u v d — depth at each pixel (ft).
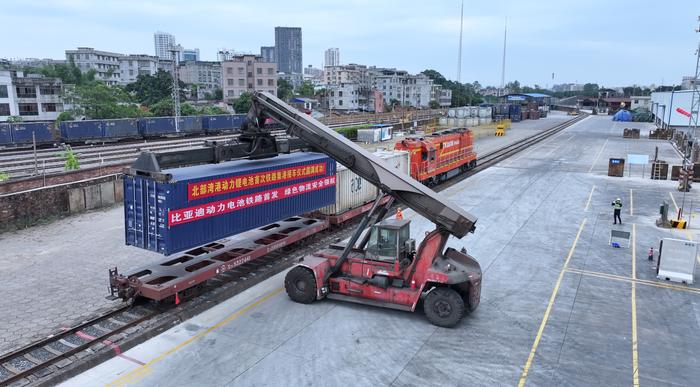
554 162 148.15
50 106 275.59
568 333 41.50
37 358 36.37
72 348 37.65
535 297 49.11
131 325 41.68
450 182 116.16
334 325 42.75
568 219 80.33
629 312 45.70
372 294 45.68
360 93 463.01
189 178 44.47
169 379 34.47
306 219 68.90
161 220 43.27
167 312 44.55
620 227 75.51
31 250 61.82
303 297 46.98
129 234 46.47
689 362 37.01
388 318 44.24
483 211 85.66
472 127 270.46
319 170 63.26
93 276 53.16
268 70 398.83
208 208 46.68
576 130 274.36
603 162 147.43
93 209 83.61
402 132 228.84
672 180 116.06
